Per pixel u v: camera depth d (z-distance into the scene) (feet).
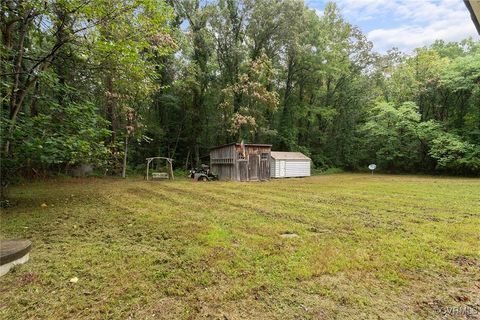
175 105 62.80
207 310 7.61
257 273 9.93
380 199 28.14
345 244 13.39
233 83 66.13
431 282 9.53
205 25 63.10
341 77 82.53
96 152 24.03
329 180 54.49
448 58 74.02
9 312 7.30
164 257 11.27
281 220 18.26
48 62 22.93
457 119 70.18
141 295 8.32
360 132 84.43
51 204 23.02
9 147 21.29
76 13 20.27
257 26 63.26
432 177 61.77
